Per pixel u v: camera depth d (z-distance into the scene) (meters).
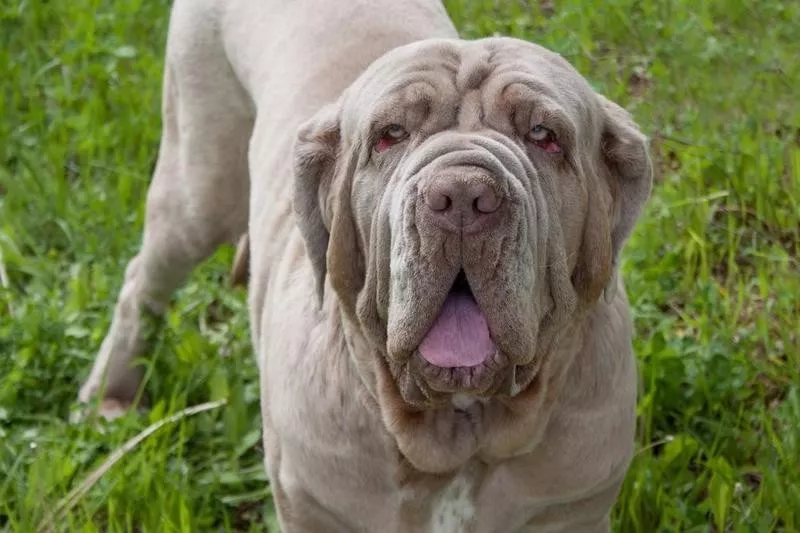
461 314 3.65
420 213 3.49
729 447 5.64
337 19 5.25
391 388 3.96
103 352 6.25
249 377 6.16
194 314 6.64
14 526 5.20
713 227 6.89
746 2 8.87
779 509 5.23
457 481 4.16
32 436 5.79
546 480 4.16
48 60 8.67
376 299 3.79
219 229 5.83
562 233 3.76
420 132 3.72
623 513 5.24
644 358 5.88
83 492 5.34
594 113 3.95
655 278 6.49
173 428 5.84
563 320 3.82
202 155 5.69
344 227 3.94
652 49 8.41
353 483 4.18
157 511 5.28
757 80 8.11
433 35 5.26
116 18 8.93
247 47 5.49
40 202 7.31
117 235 7.02
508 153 3.54
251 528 5.41
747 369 5.99
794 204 6.88
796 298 6.36
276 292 4.54
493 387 3.82
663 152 7.48
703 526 5.18
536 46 3.93
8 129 7.95
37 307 6.54
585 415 4.12
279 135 5.03
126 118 7.88
